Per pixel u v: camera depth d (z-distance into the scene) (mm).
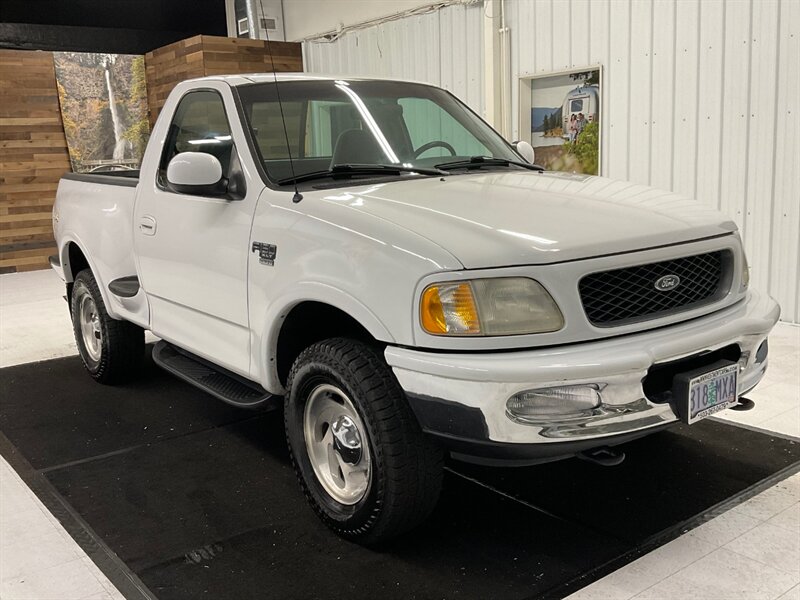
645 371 2168
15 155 9266
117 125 10219
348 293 2352
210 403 4086
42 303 7125
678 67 5785
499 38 7105
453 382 2109
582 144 6648
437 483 2379
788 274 5375
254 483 3070
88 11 10484
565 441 2145
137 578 2387
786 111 5203
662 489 2891
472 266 2143
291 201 2674
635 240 2320
